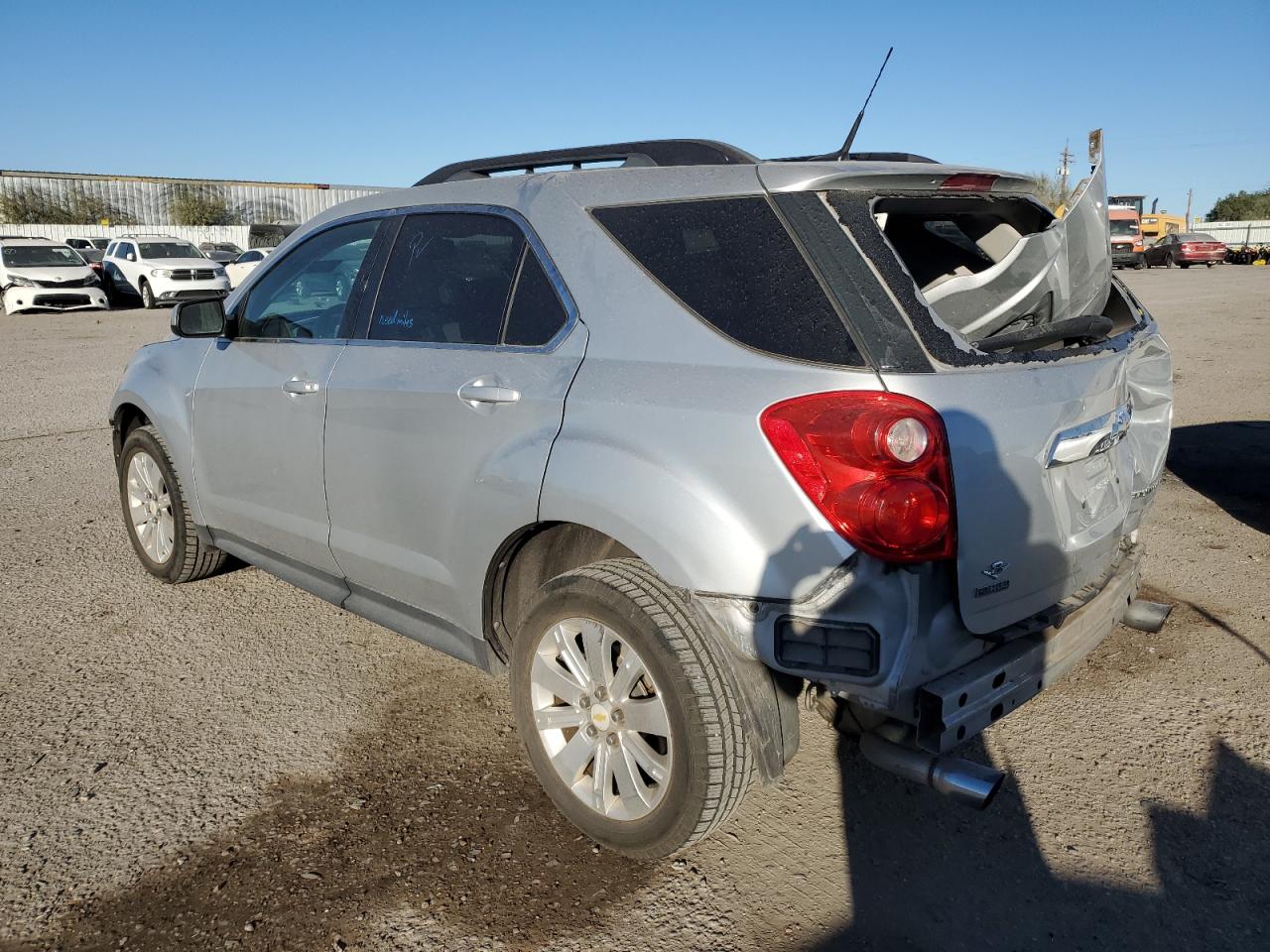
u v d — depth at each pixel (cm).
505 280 295
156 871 260
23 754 317
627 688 250
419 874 259
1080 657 258
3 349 1488
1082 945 233
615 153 299
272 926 239
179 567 452
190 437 417
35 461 738
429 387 300
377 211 350
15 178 4291
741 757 236
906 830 279
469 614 299
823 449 217
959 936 236
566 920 242
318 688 364
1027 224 308
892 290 227
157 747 322
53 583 472
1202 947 232
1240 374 1052
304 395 350
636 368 252
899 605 217
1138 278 2909
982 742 322
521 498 269
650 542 238
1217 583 451
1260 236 4406
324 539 353
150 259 2412
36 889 253
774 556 223
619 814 258
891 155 319
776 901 248
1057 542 246
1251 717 332
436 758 316
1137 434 319
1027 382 236
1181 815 281
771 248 239
